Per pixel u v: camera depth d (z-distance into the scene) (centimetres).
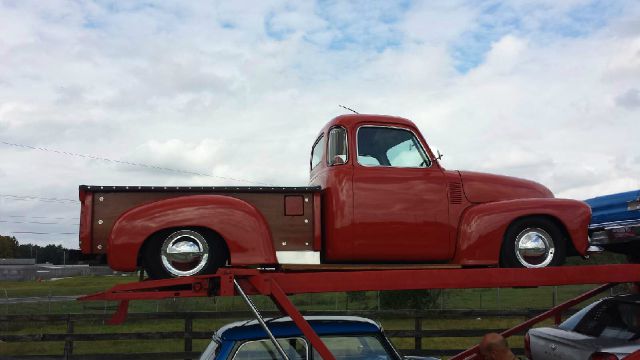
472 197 503
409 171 496
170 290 427
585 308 561
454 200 497
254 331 420
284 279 415
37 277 9494
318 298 2783
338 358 419
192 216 441
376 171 490
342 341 423
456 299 2750
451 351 882
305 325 403
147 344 1426
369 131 506
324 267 471
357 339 426
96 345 1417
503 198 510
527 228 491
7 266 9794
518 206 488
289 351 416
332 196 481
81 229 443
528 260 487
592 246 538
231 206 447
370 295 2214
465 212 493
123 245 432
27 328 1775
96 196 450
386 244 479
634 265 448
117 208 450
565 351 505
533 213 487
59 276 10012
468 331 887
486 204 491
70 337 873
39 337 870
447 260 493
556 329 559
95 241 445
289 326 424
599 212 539
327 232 481
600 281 446
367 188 484
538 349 560
